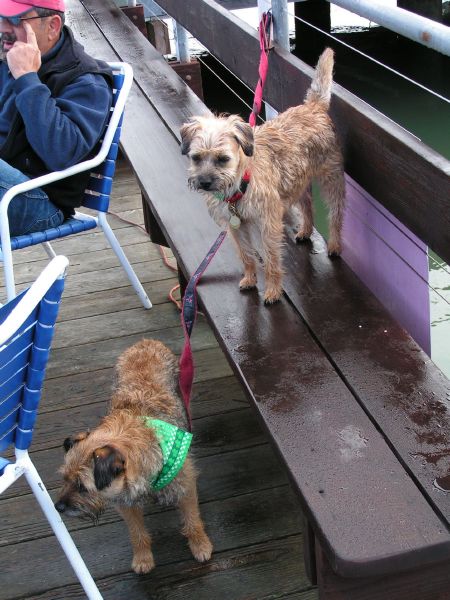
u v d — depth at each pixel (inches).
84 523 93.4
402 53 305.9
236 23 135.0
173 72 169.0
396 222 93.0
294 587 83.4
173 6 179.8
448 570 66.4
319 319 88.9
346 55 304.2
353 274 97.3
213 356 122.6
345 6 91.0
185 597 83.6
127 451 74.7
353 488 65.8
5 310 70.5
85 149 109.7
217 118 93.1
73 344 129.3
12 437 72.1
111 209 177.8
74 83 112.2
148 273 149.6
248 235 94.4
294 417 74.5
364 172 95.1
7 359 63.3
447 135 245.3
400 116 260.5
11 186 108.0
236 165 88.0
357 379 78.2
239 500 94.7
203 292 97.0
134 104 154.5
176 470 78.9
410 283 93.6
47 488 98.7
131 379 90.1
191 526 86.3
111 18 212.5
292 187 94.8
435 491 64.2
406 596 67.2
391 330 85.3
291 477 68.2
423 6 281.9
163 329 131.2
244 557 87.3
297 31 313.3
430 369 78.5
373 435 71.3
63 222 118.3
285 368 81.6
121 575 86.7
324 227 167.2
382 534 61.5
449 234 76.6
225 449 102.9
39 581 86.6
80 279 149.6
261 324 89.7
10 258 107.7
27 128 106.3
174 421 86.8
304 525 70.4
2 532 93.0
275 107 122.6
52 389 118.1
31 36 105.6
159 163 129.5
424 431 70.6
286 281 97.5
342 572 60.5
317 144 96.5
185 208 115.3
